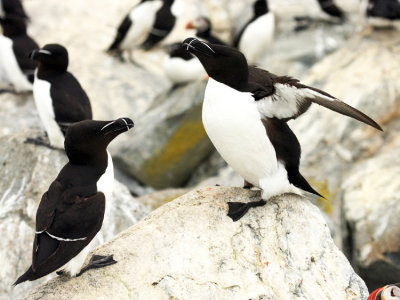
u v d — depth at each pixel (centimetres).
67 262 708
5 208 1069
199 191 892
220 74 793
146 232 803
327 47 2155
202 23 2062
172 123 1675
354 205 1341
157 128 1684
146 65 2100
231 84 794
